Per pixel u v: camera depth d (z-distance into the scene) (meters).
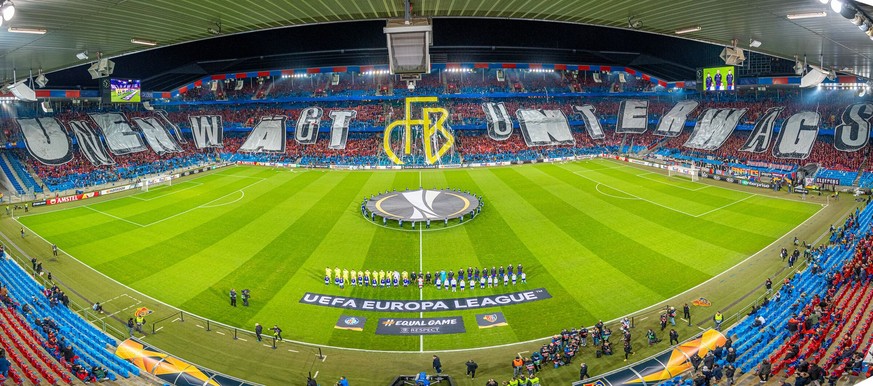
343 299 37.06
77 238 51.72
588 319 33.56
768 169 82.06
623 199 64.31
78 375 25.11
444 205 59.78
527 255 44.88
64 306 35.12
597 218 55.53
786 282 35.34
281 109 115.75
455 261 43.88
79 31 22.14
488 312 34.84
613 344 30.55
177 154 101.06
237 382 26.11
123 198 70.31
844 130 79.94
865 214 51.69
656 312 34.22
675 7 19.94
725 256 43.69
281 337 31.81
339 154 100.44
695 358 26.89
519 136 107.25
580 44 112.81
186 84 114.75
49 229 55.28
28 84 53.75
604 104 116.88
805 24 22.45
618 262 42.75
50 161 83.25
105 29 21.80
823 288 34.94
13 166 79.62
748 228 51.28
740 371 25.31
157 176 86.50
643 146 103.69
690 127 102.06
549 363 28.70
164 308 35.81
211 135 109.50
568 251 45.53
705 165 88.19
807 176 74.62
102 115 99.25
